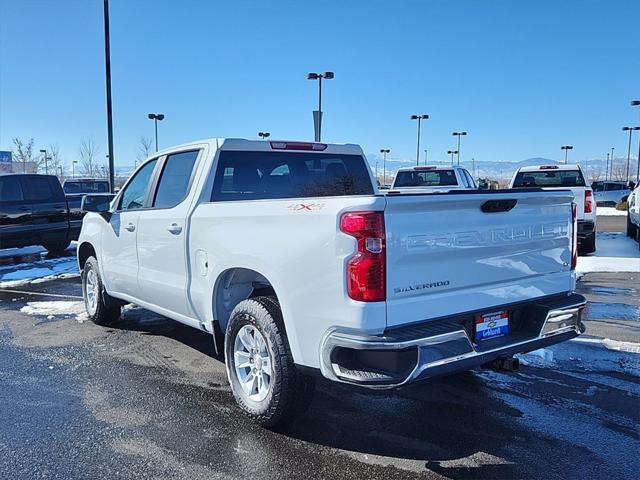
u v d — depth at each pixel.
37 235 12.32
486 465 3.37
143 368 5.14
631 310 7.14
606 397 4.39
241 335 3.99
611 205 35.56
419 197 3.14
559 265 4.02
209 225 4.22
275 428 3.82
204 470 3.32
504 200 3.53
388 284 3.07
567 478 3.22
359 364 3.15
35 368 5.15
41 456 3.49
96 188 28.62
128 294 5.84
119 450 3.57
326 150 5.45
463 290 3.40
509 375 4.88
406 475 3.25
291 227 3.42
